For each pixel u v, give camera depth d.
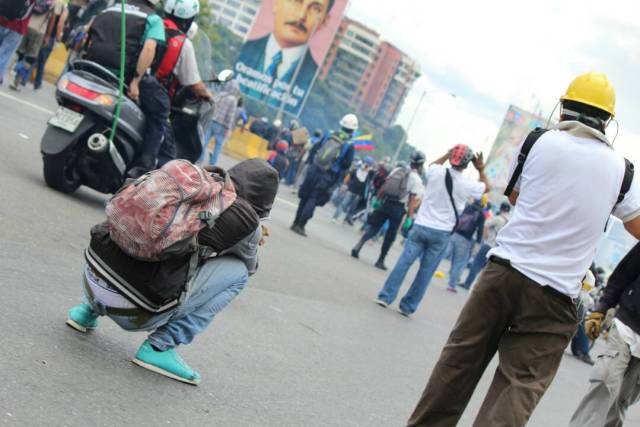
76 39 17.28
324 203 17.17
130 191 4.86
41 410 4.23
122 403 4.71
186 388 5.37
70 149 9.52
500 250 4.88
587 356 16.44
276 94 45.56
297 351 7.56
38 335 5.20
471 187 11.80
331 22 45.28
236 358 6.55
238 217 5.09
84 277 5.13
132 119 9.59
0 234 7.27
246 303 8.77
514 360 4.82
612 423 6.54
